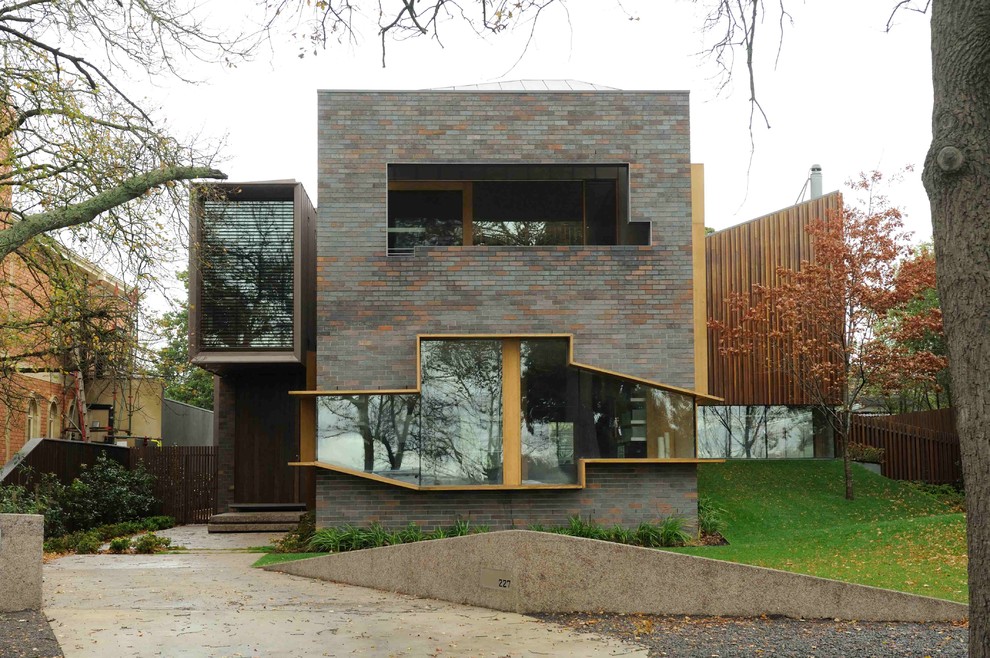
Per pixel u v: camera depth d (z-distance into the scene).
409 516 15.50
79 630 8.24
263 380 19.97
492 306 15.84
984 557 4.34
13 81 12.73
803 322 20.44
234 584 11.37
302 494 19.66
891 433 22.97
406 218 17.39
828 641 8.04
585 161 16.16
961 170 4.48
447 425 15.46
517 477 15.39
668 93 16.30
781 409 22.41
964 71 4.54
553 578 9.57
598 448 15.51
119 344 15.59
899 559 12.31
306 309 18.02
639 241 16.38
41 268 14.80
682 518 15.51
